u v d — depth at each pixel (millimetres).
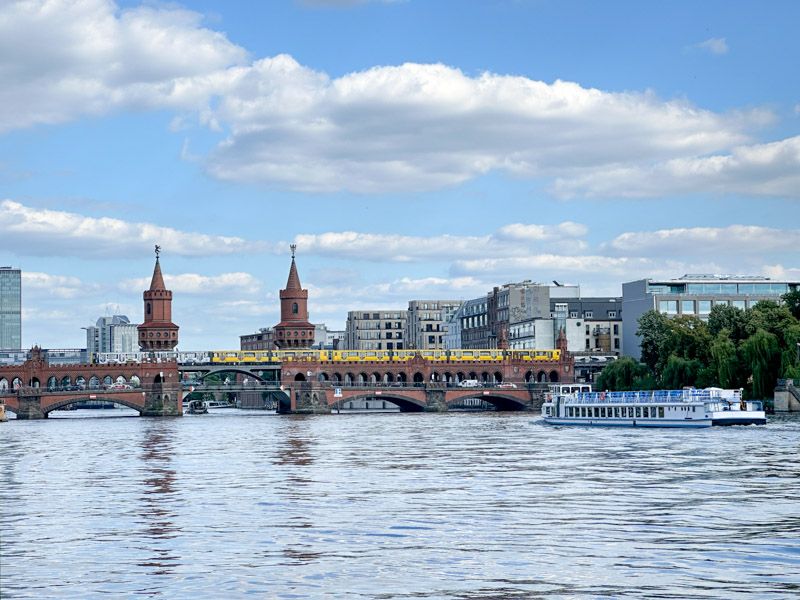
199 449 130125
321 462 107125
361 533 61406
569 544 57438
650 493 76875
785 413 174375
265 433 169500
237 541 59250
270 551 56344
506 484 84000
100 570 52125
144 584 49281
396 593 47344
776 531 60562
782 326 191500
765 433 137250
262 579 50031
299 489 82438
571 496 75938
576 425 176250
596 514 67250
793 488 78500
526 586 48312
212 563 53500
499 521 65062
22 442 150375
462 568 51906
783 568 51344
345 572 51312
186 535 61281
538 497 75688
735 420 153250
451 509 70250
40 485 87688
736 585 48156
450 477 89938
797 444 117250
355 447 129500
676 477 86562
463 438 145250
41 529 63750
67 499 77625
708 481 83250
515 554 54969
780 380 176000
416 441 140000
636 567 51750
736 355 188500
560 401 182750
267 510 70625
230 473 96312
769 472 88938
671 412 158875
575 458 106438
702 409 154000
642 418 163500
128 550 56969
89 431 186125
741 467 93062
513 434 153750
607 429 161250
